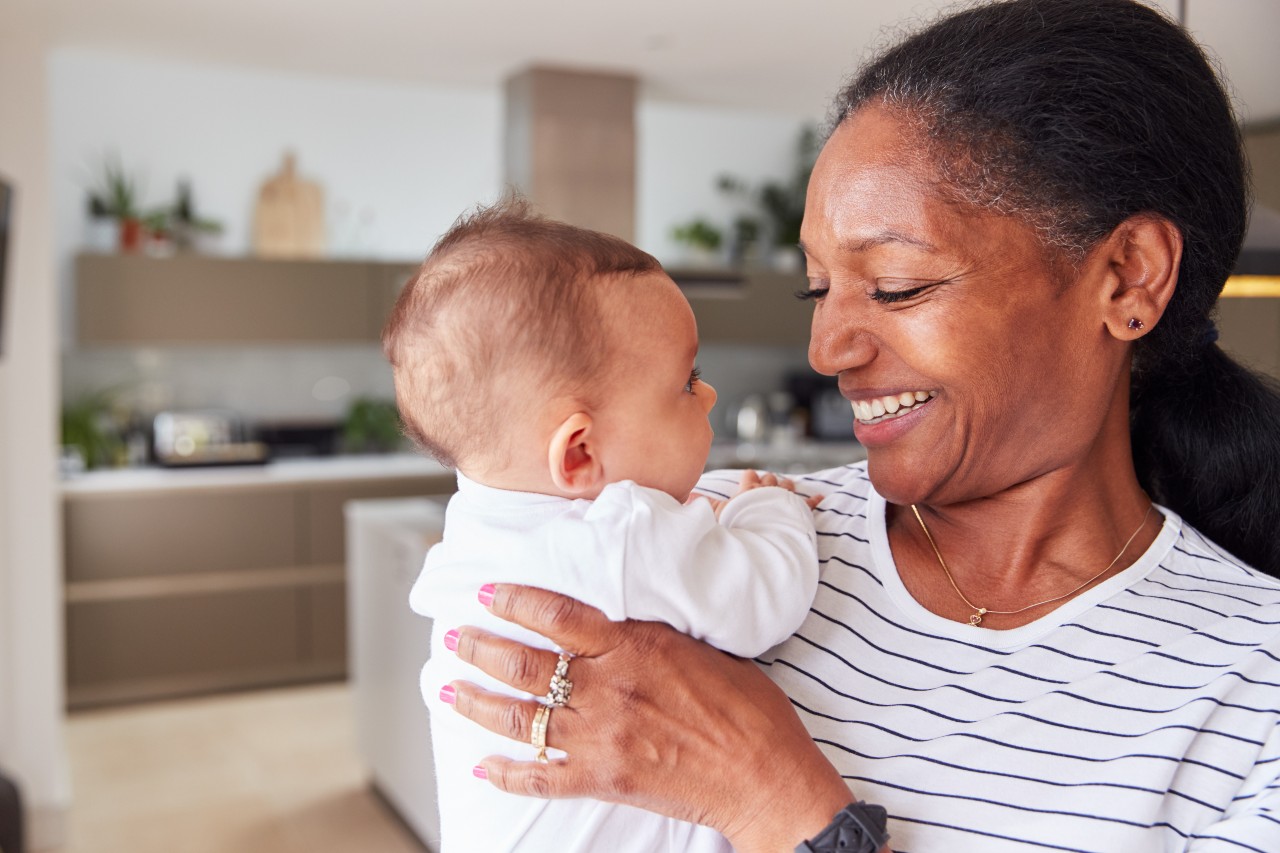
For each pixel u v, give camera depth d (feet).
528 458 3.36
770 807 2.97
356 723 14.05
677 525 3.11
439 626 3.49
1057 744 3.03
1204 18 5.05
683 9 13.55
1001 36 3.04
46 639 12.51
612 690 3.03
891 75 3.17
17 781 11.82
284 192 19.51
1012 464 3.19
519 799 3.28
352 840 12.09
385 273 18.92
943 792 3.04
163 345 17.75
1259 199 5.11
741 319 21.24
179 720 16.05
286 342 18.42
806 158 22.93
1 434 12.39
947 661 3.24
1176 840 2.94
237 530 17.30
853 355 3.17
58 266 18.29
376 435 19.97
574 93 16.70
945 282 3.02
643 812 3.23
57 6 13.23
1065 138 2.95
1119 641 3.19
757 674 3.16
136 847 11.93
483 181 21.09
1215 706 3.01
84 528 16.48
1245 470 3.86
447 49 15.48
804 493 3.95
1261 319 4.99
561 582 3.06
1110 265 3.12
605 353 3.30
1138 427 4.03
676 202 22.72
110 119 18.62
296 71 16.83
